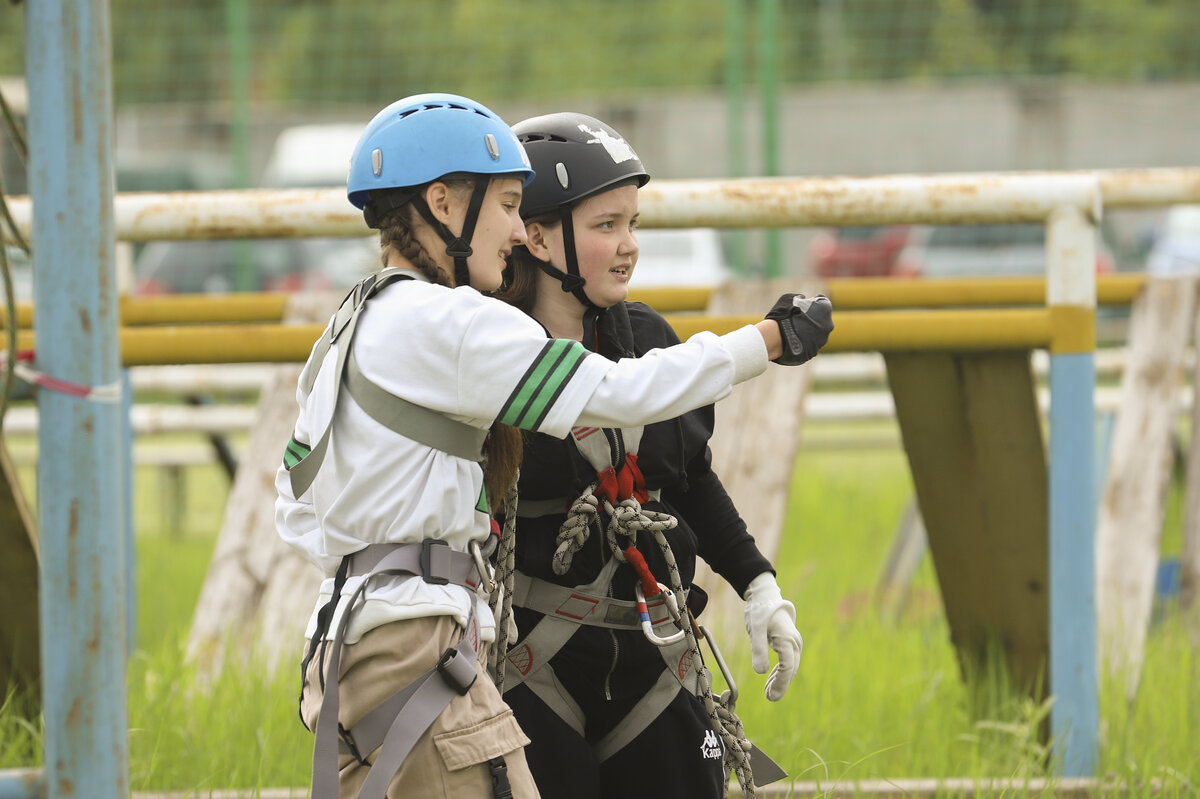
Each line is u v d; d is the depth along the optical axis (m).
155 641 19.98
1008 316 12.20
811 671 15.55
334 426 7.71
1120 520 17.77
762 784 9.42
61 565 7.36
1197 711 14.08
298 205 12.84
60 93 7.25
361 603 7.57
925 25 54.81
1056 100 48.34
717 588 15.66
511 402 7.43
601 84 52.47
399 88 54.38
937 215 12.22
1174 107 48.16
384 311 7.69
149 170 49.28
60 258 7.29
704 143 47.81
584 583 8.55
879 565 25.36
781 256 35.41
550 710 8.60
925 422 13.61
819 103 48.34
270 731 12.96
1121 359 23.22
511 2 52.84
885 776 13.04
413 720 7.41
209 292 51.38
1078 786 11.86
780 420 15.77
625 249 8.66
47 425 7.34
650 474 8.66
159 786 12.34
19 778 7.47
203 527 32.75
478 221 7.88
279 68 55.31
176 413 25.31
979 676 14.51
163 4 54.59
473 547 7.79
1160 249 56.78
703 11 53.06
